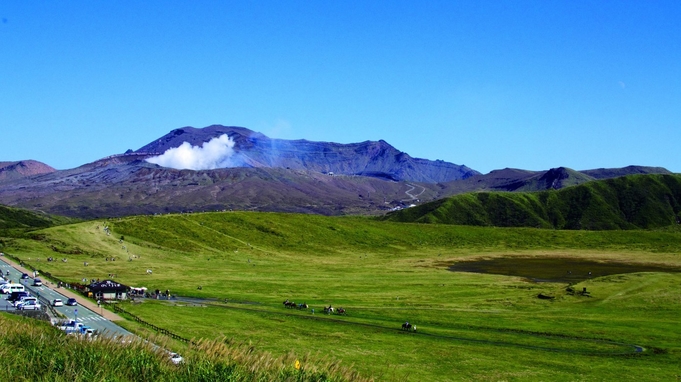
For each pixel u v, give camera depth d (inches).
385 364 3280.0
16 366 1034.1
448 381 3019.2
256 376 1058.7
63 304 4402.1
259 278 7381.9
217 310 4980.3
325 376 1113.4
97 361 1063.6
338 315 4977.9
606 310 5300.2
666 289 6038.4
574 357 3609.7
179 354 1154.0
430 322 4714.6
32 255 7839.6
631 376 3211.1
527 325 4606.3
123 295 5339.6
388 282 7244.1
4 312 3484.3
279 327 4303.6
